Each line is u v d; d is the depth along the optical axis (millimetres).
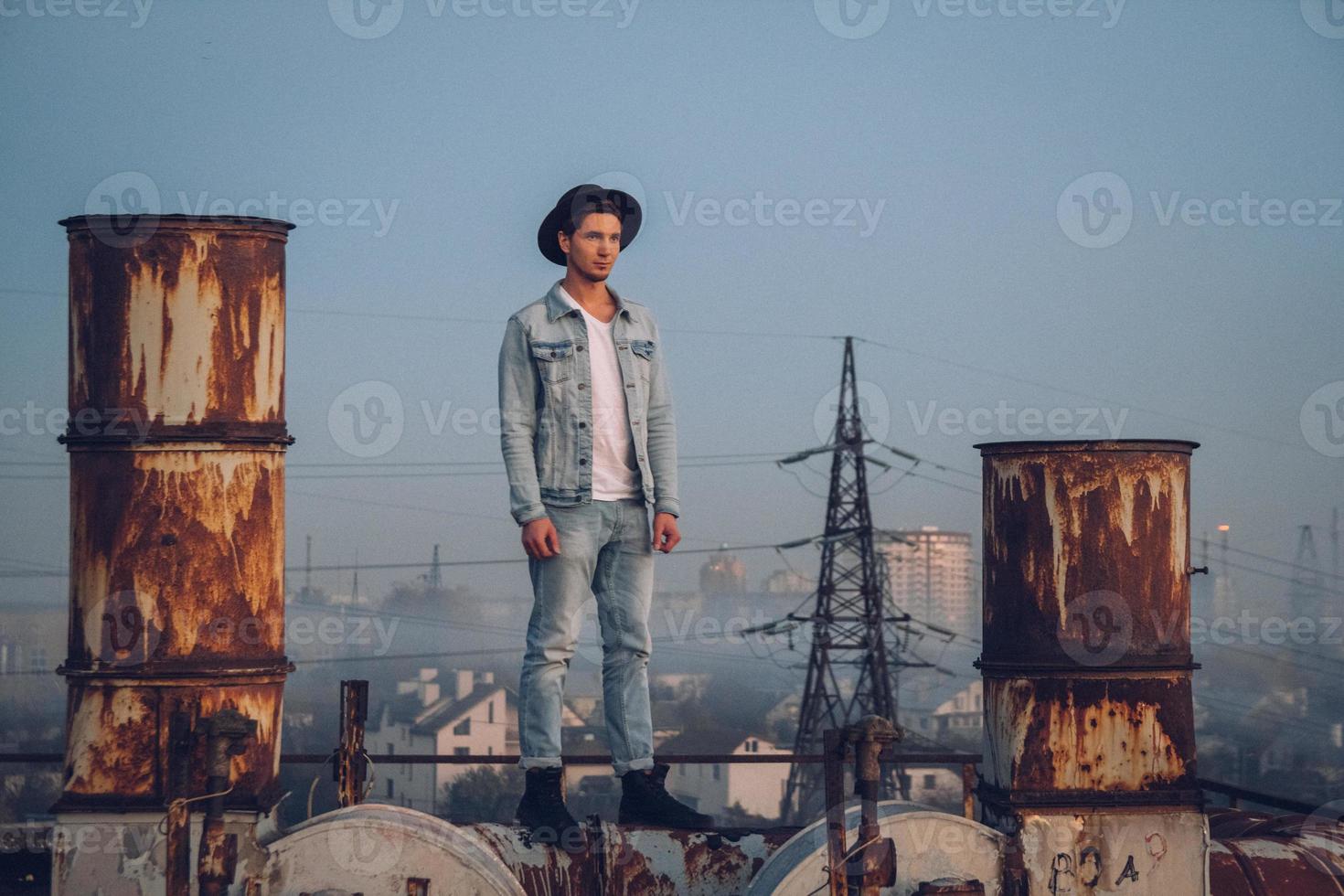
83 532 4352
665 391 4676
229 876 3967
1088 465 4762
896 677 34000
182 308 4348
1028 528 4812
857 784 3971
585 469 4422
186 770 4055
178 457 4340
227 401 4387
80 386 4367
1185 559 4863
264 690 4410
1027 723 4723
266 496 4465
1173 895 4676
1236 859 4965
